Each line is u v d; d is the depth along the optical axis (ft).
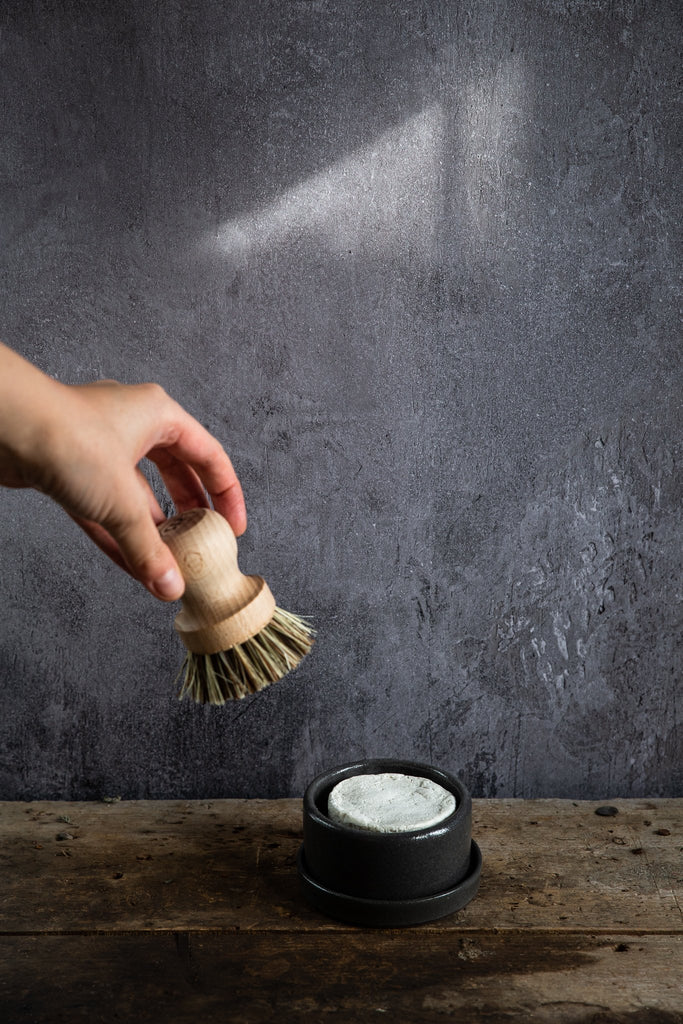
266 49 3.53
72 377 3.68
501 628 3.85
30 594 3.83
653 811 3.84
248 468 3.75
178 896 3.24
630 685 3.89
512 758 3.94
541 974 2.83
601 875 3.35
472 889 3.15
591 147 3.57
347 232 3.62
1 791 3.97
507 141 3.57
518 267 3.64
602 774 3.95
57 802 3.94
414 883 3.04
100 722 3.92
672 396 3.70
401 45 3.53
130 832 3.68
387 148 3.57
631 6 3.51
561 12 3.51
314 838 3.14
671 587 3.82
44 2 3.51
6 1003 2.70
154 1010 2.68
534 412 3.72
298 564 3.81
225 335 3.67
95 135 3.56
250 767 3.96
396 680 3.89
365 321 3.67
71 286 3.63
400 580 3.82
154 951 2.95
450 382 3.70
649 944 2.97
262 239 3.62
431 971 2.84
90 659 3.87
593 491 3.76
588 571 3.82
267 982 2.80
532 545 3.80
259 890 3.28
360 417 3.72
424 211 3.60
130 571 2.25
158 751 3.94
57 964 2.88
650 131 3.56
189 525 2.49
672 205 3.59
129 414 2.22
